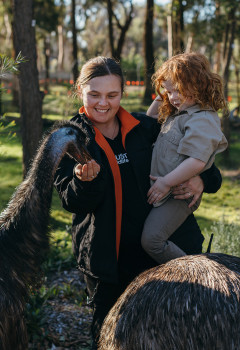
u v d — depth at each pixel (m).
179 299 1.79
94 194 2.12
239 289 1.80
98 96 2.27
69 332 3.75
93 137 2.34
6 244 1.92
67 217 7.04
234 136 14.52
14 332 1.92
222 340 1.70
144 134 2.54
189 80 2.34
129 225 2.45
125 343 1.86
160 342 1.77
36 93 6.77
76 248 2.53
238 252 4.34
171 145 2.41
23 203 1.93
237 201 8.78
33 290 2.08
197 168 2.32
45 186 1.88
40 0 23.98
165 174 2.41
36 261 1.95
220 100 2.41
